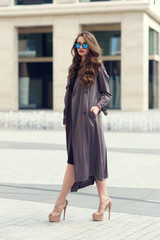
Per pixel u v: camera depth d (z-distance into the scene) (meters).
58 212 5.49
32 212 5.98
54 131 21.59
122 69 38.84
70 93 5.54
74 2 39.19
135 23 38.12
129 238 4.81
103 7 38.34
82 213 5.92
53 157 11.98
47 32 43.47
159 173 9.42
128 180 8.56
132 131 21.64
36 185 8.02
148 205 6.44
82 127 5.33
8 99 41.91
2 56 41.84
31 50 43.88
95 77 5.45
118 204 6.50
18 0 40.59
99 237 4.84
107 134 19.75
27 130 22.27
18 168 10.11
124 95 38.97
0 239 4.73
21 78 44.47
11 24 41.47
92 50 5.39
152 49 40.72
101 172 5.41
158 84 43.19
